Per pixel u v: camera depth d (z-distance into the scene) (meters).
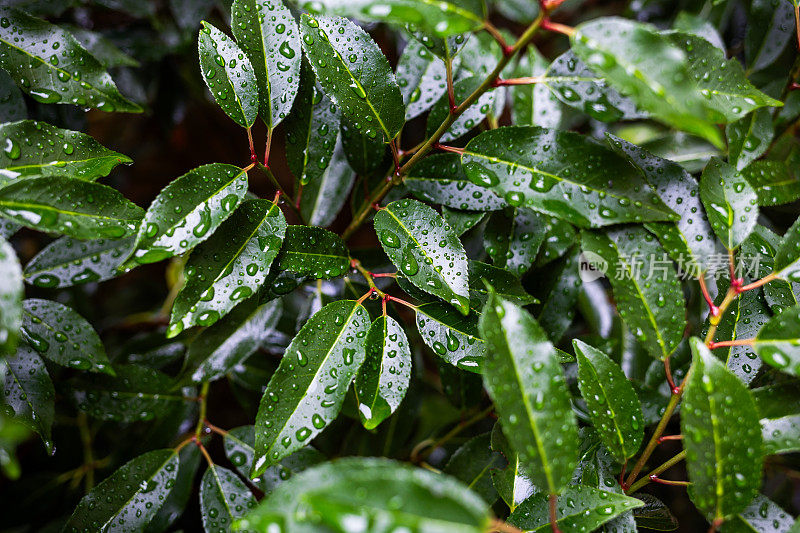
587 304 0.54
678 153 0.55
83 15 0.58
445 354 0.42
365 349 0.42
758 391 0.41
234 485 0.47
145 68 0.61
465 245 0.53
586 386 0.41
